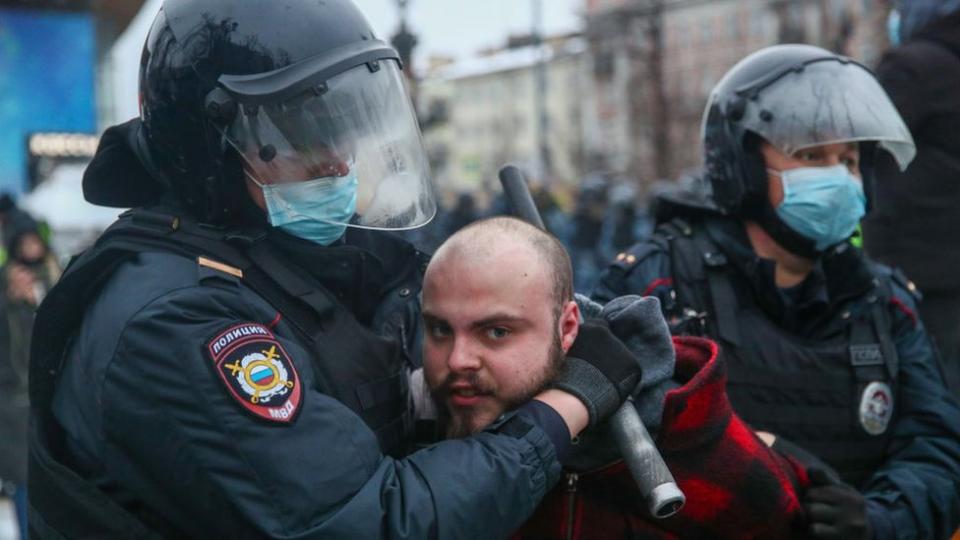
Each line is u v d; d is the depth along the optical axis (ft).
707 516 6.57
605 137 175.83
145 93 6.46
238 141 6.21
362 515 5.65
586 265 41.09
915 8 11.08
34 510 6.20
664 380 6.53
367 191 6.41
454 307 6.10
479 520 5.76
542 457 5.92
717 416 6.57
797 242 8.60
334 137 6.27
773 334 8.41
